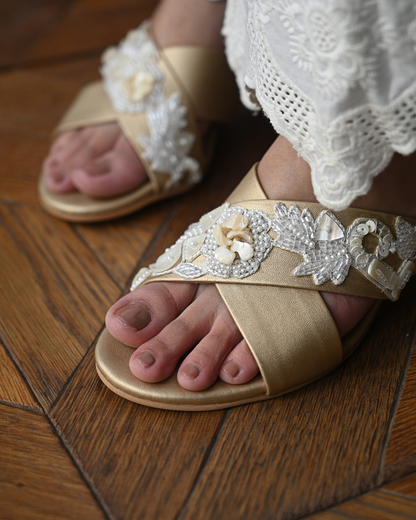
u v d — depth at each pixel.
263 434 0.47
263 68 0.46
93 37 0.85
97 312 0.54
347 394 0.48
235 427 0.47
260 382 0.48
